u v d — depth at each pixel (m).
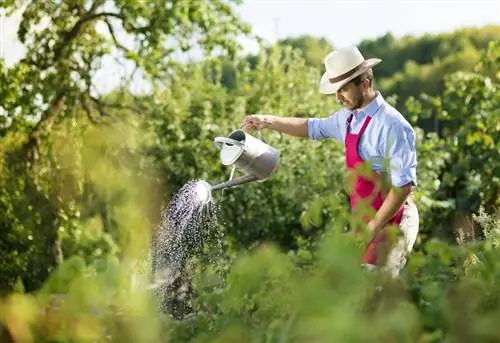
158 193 11.02
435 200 10.91
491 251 1.51
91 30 11.35
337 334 1.12
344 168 11.23
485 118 11.14
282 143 11.19
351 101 4.62
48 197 10.77
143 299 1.23
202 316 1.48
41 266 10.61
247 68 12.77
